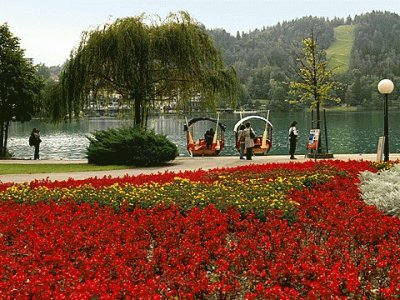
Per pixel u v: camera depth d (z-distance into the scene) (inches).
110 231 372.2
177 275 272.2
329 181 556.7
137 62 1193.4
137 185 565.3
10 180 796.6
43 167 1011.3
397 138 2186.3
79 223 398.6
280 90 5172.2
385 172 597.9
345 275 253.6
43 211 443.5
